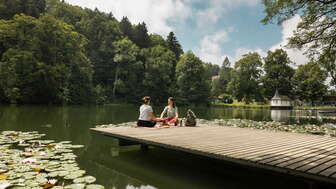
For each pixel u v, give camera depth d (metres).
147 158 5.39
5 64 29.39
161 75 52.66
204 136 5.84
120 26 62.09
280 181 4.01
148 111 7.77
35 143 6.25
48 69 33.09
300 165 3.19
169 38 69.56
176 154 5.83
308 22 6.99
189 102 53.81
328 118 19.44
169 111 8.61
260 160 3.45
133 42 61.03
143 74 54.34
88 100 41.22
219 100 81.50
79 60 40.56
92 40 52.69
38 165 4.14
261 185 3.79
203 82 55.59
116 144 6.86
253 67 59.34
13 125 9.91
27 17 33.97
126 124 10.77
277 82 54.25
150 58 54.31
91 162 4.86
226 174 4.39
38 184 3.26
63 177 3.67
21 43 32.97
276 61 55.78
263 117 19.70
